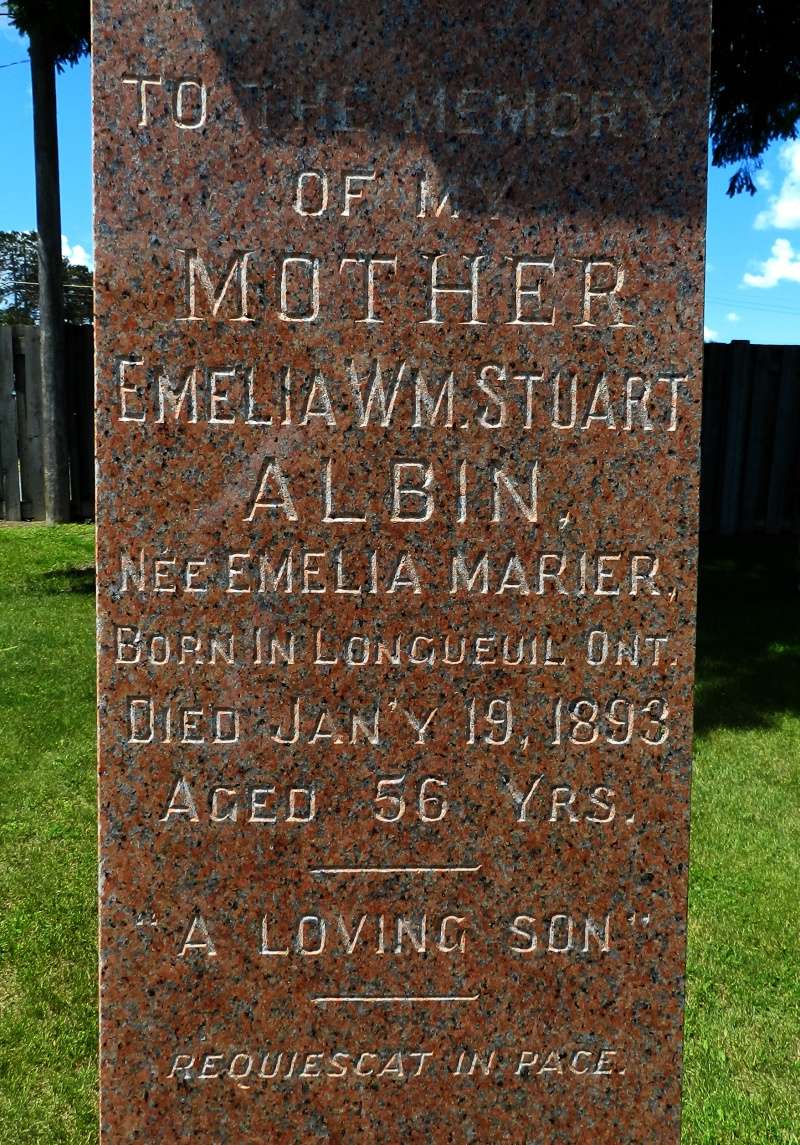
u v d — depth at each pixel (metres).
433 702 2.34
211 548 2.27
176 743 2.30
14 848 4.42
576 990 2.40
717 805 5.01
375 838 2.35
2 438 11.31
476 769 2.35
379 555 2.30
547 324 2.29
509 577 2.33
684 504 2.34
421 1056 2.39
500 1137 2.41
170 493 2.25
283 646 2.30
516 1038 2.40
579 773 2.37
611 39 2.24
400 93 2.23
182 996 2.34
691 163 2.27
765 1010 3.47
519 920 2.38
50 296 10.77
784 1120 2.98
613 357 2.30
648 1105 2.43
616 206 2.27
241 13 2.18
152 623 2.28
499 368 2.29
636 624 2.35
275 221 2.22
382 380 2.28
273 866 2.33
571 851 2.38
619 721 2.36
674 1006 2.41
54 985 3.54
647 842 2.38
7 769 5.18
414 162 2.24
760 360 10.88
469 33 2.22
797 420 10.99
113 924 2.31
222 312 2.23
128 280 2.21
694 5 2.24
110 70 2.17
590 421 2.31
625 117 2.26
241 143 2.21
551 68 2.24
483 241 2.27
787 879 4.30
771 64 8.71
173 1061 2.35
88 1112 2.99
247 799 2.32
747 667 7.03
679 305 2.30
